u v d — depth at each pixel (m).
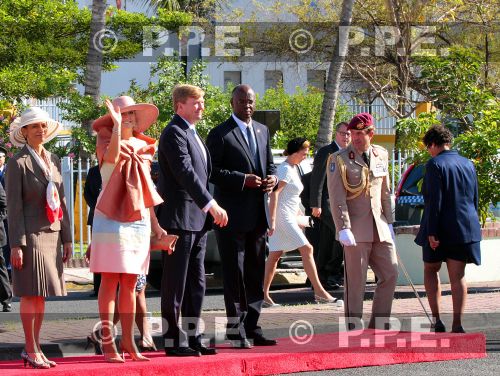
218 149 9.96
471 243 11.23
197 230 9.48
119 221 8.95
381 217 10.94
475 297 14.02
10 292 13.70
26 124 9.12
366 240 10.80
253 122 10.27
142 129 9.41
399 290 15.08
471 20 29.70
